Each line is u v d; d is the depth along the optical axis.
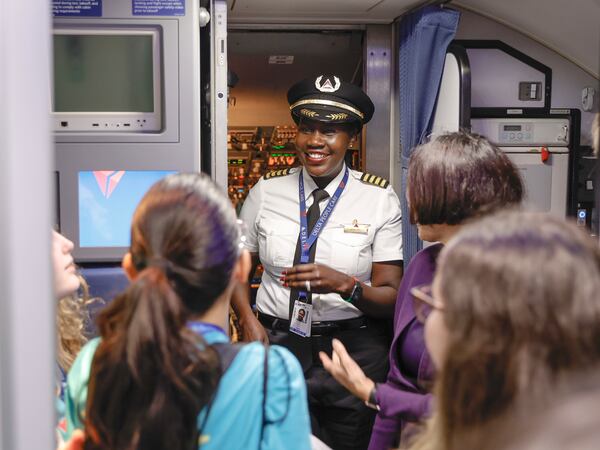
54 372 0.76
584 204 4.10
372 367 2.74
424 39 3.35
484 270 0.72
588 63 3.96
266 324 2.82
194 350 1.01
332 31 3.91
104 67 2.23
